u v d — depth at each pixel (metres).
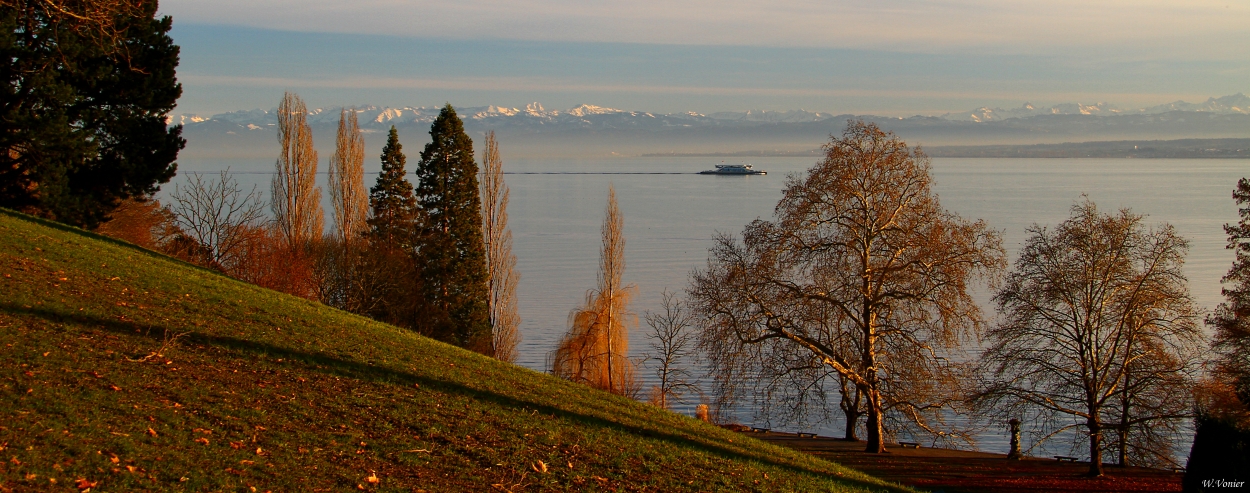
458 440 17.22
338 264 51.12
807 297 34.56
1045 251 37.25
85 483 11.68
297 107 55.31
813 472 22.89
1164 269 36.03
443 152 55.16
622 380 52.56
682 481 18.03
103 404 14.52
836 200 34.59
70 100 34.72
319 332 24.12
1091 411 35.78
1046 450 48.25
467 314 55.09
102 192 38.81
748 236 36.44
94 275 23.59
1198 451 20.88
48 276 22.08
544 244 145.50
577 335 53.22
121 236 47.59
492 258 58.38
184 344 19.30
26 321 17.92
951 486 30.41
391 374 21.16
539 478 16.11
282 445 14.80
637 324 66.00
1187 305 35.91
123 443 13.20
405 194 58.69
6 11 32.28
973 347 50.16
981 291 86.00
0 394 13.80
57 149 34.50
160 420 14.55
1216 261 107.25
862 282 34.88
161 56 39.66
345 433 16.12
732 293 35.84
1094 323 36.28
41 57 34.09
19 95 34.16
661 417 25.67
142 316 20.61
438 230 55.72
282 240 53.50
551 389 25.23
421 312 54.22
